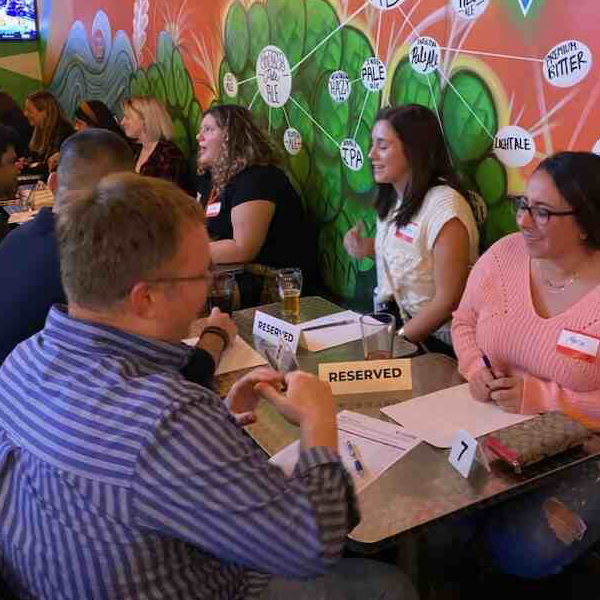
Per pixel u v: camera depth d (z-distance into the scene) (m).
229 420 0.90
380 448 1.36
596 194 1.51
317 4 3.05
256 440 1.40
